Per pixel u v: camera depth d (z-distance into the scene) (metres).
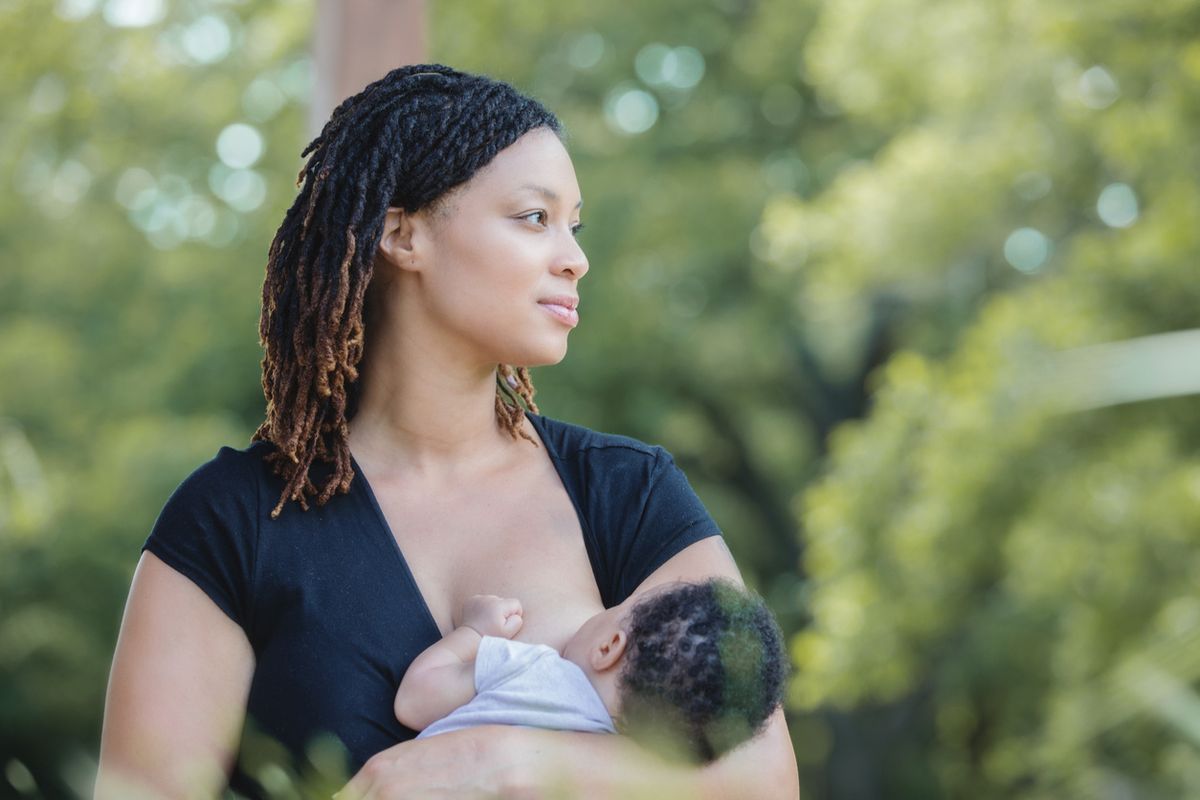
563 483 2.46
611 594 2.41
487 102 2.39
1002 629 13.03
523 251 2.35
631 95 16.56
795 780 2.28
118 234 15.65
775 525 17.62
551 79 16.17
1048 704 12.47
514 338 2.37
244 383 15.38
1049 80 10.74
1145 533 9.26
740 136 16.58
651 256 15.70
